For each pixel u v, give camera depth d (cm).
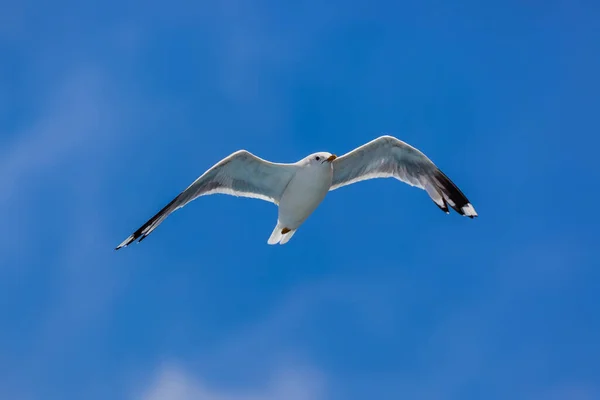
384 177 1622
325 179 1488
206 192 1543
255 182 1537
